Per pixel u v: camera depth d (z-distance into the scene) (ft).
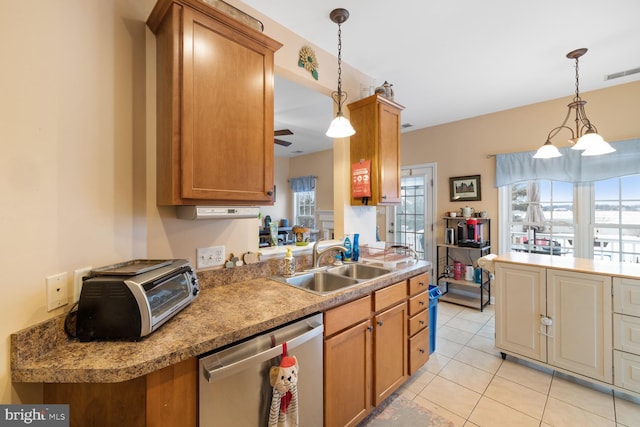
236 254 5.67
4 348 2.62
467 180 13.05
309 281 6.32
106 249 3.80
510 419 5.72
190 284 4.21
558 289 6.95
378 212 16.46
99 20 3.71
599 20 6.33
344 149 8.27
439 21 6.37
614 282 6.22
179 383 3.07
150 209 4.51
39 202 2.96
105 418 2.93
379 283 5.73
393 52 7.65
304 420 4.28
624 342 6.12
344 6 5.88
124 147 4.08
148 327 3.14
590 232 10.41
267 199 4.88
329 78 7.66
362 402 5.35
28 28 2.86
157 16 4.10
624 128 9.52
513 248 12.18
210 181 4.19
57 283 3.13
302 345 4.23
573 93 10.37
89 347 2.97
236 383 3.49
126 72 4.11
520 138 11.66
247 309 4.12
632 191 9.65
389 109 8.04
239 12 4.69
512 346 7.73
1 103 2.63
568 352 6.81
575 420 5.66
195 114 4.03
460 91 10.21
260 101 4.79
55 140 3.13
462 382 6.97
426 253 14.53
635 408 5.96
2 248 2.64
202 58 4.10
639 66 8.43
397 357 6.30
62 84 3.21
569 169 10.46
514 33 6.82
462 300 12.80
